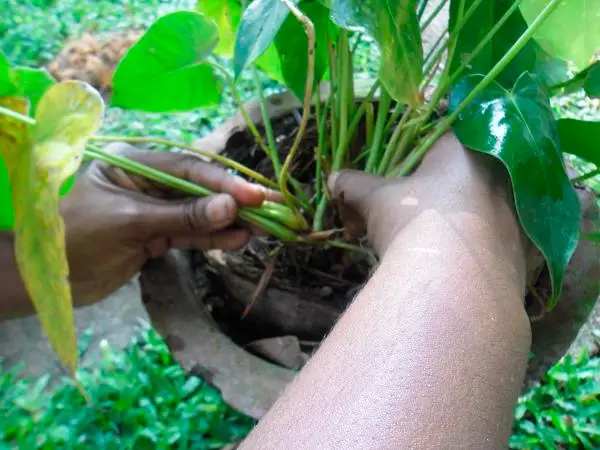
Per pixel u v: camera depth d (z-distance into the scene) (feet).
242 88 2.15
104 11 2.66
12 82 0.67
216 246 0.99
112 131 2.04
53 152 0.49
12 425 1.46
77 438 1.42
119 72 0.88
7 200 0.69
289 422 0.40
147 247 0.97
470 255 0.54
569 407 1.43
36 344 1.69
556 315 0.96
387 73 0.60
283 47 0.93
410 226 0.60
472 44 0.81
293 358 0.96
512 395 0.44
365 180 0.82
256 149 1.19
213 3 1.02
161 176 0.90
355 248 1.01
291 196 1.02
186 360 0.91
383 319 0.46
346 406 0.40
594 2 0.87
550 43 0.93
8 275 0.87
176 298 0.99
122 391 1.50
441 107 1.03
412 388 0.40
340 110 1.00
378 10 0.58
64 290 0.47
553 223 0.63
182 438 1.39
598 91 0.80
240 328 1.14
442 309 0.47
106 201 0.88
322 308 1.06
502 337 0.47
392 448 0.37
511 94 0.72
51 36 2.50
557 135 0.71
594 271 0.93
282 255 1.14
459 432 0.39
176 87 0.94
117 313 1.75
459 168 0.68
